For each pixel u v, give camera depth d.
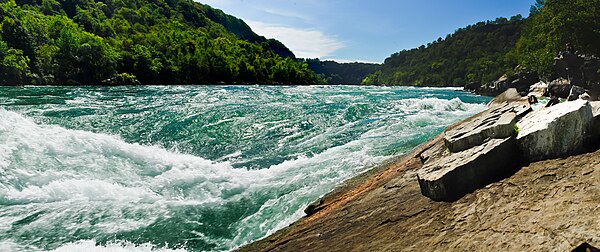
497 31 148.88
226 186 8.40
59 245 5.66
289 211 6.96
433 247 3.68
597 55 37.84
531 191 4.08
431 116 16.08
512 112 5.95
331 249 4.50
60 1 89.50
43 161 8.12
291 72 92.81
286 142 12.23
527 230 3.37
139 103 19.81
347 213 5.57
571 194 3.71
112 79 49.25
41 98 20.44
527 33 61.78
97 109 16.39
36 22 54.41
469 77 104.31
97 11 95.25
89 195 7.51
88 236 6.01
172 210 7.20
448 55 154.88
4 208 6.72
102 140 9.54
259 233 6.36
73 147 8.89
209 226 6.61
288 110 17.25
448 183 4.68
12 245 5.54
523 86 43.66
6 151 7.89
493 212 3.93
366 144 11.12
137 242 5.97
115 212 6.96
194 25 137.38
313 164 9.53
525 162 4.88
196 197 7.87
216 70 72.56
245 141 12.34
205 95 26.16
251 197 7.80
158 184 8.30
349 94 30.86
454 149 5.87
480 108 20.77
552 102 9.61
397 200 5.38
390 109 18.80
